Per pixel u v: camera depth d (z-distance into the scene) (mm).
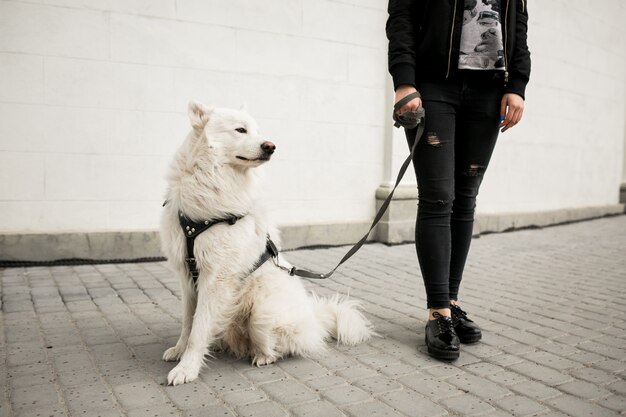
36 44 4914
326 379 2463
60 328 3240
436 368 2615
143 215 5480
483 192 8289
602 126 10859
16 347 2875
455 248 3064
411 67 2723
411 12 2773
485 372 2559
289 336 2664
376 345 2986
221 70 5750
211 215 2455
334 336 3088
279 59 6090
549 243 7160
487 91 2822
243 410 2113
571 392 2312
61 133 5070
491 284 4645
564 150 9820
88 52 5117
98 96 5191
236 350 2775
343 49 6527
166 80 5480
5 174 4883
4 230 4918
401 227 6750
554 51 9367
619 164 11656
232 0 5742
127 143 5352
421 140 2775
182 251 2512
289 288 2707
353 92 6656
